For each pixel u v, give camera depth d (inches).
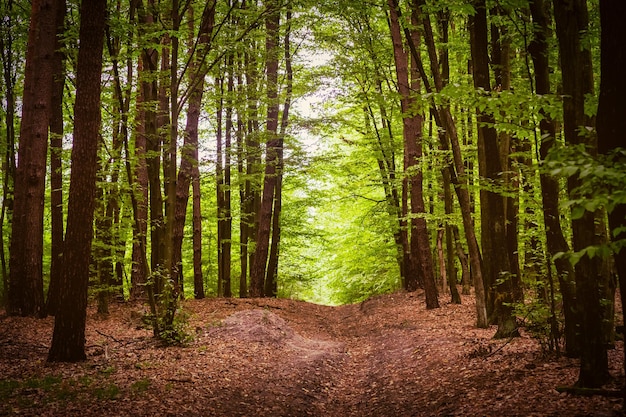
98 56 383.2
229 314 650.8
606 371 235.1
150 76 493.7
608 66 193.3
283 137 862.5
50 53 567.5
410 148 674.2
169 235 468.8
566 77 238.2
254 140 859.4
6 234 826.2
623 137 189.2
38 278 589.0
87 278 394.6
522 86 429.7
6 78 686.5
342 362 466.6
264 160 891.4
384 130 869.8
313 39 824.9
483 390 281.6
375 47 745.6
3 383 316.2
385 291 1203.2
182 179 585.6
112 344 466.3
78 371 355.6
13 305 587.5
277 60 829.8
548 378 269.1
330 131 866.1
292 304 894.4
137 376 348.5
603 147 195.0
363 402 344.5
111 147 704.4
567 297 306.2
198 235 852.0
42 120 571.5
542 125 294.2
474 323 528.7
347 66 770.2
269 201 910.4
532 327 321.4
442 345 427.8
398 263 1074.1
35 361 388.2
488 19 446.0
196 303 760.3
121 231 606.9
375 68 783.1
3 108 802.2
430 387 324.5
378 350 506.3
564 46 238.4
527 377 280.7
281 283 1245.1
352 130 978.1
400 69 635.5
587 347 236.1
